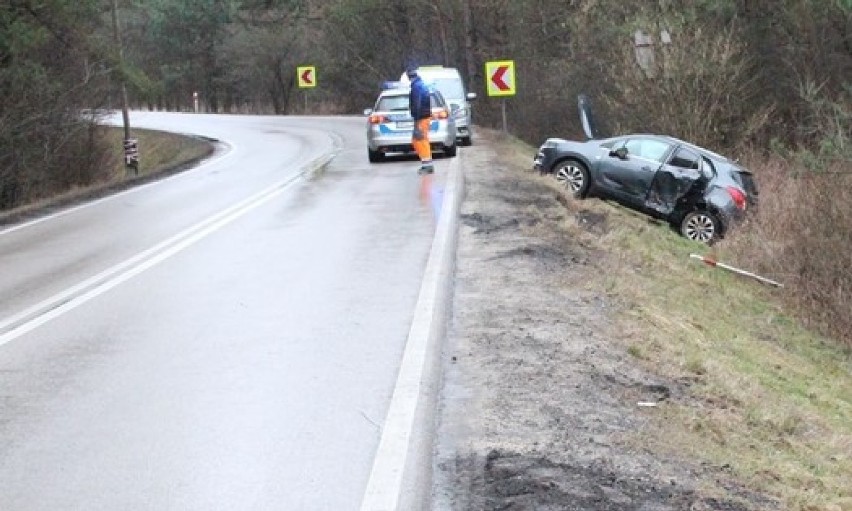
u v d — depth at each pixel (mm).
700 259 17344
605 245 14586
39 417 6629
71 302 10188
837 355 14078
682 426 7125
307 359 7766
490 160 23672
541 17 38438
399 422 6324
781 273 16891
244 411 6617
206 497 5285
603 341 8758
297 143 34906
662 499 5406
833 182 17641
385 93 24578
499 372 7359
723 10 27594
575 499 5156
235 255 12484
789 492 6367
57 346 8438
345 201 17250
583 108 27797
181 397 6949
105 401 6918
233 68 72125
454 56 51125
